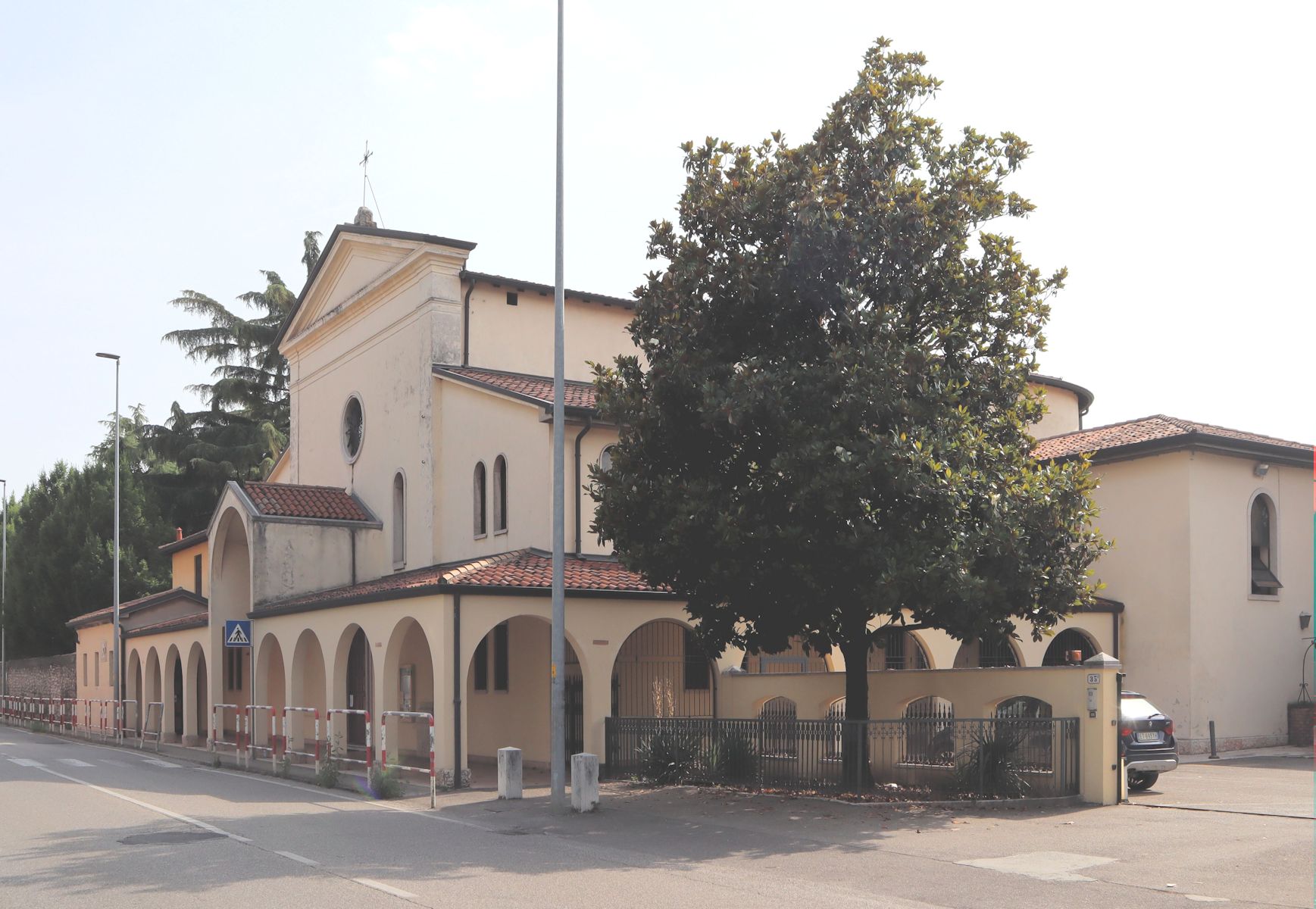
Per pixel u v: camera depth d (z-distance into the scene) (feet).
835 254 54.95
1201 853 40.47
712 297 57.16
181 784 70.28
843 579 53.98
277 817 52.65
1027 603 55.16
